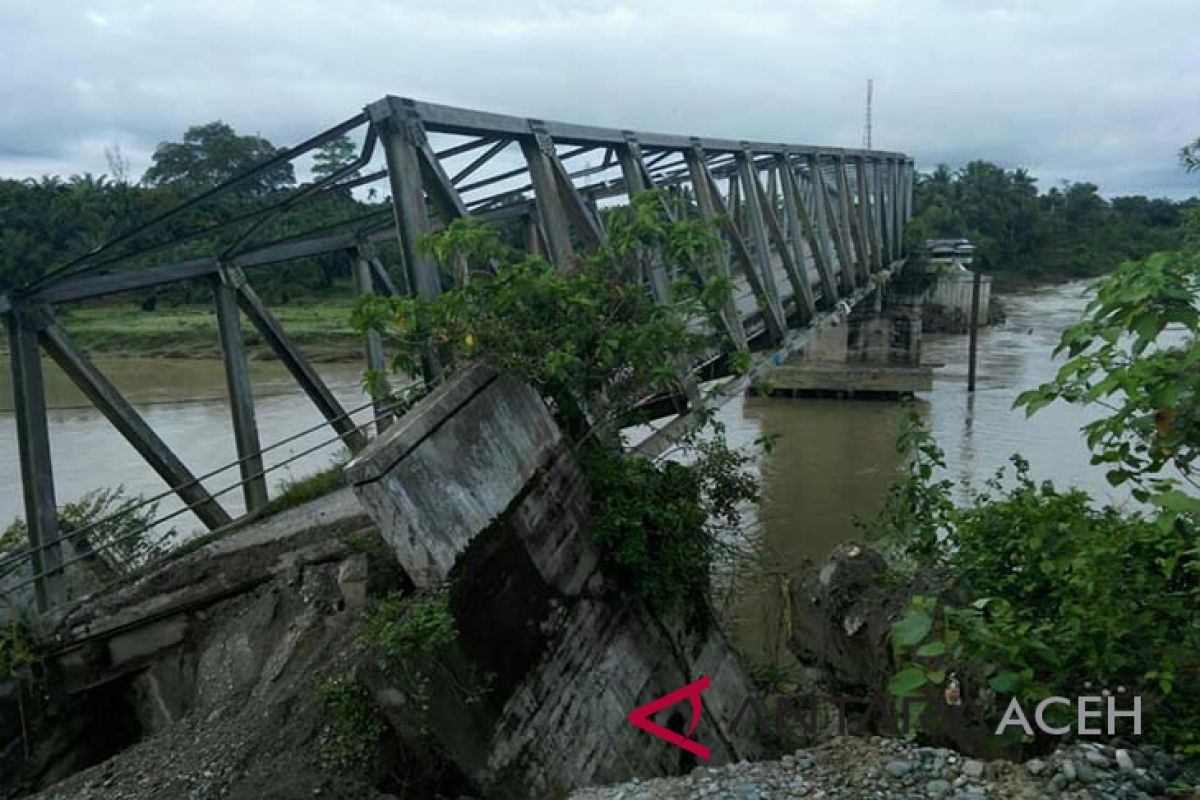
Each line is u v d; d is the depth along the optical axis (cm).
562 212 843
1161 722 425
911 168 4241
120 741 685
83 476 1922
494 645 571
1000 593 556
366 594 604
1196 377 372
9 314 685
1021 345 4338
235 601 678
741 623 1033
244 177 710
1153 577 476
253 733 532
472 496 591
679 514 732
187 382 3281
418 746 519
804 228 1825
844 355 3170
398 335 695
